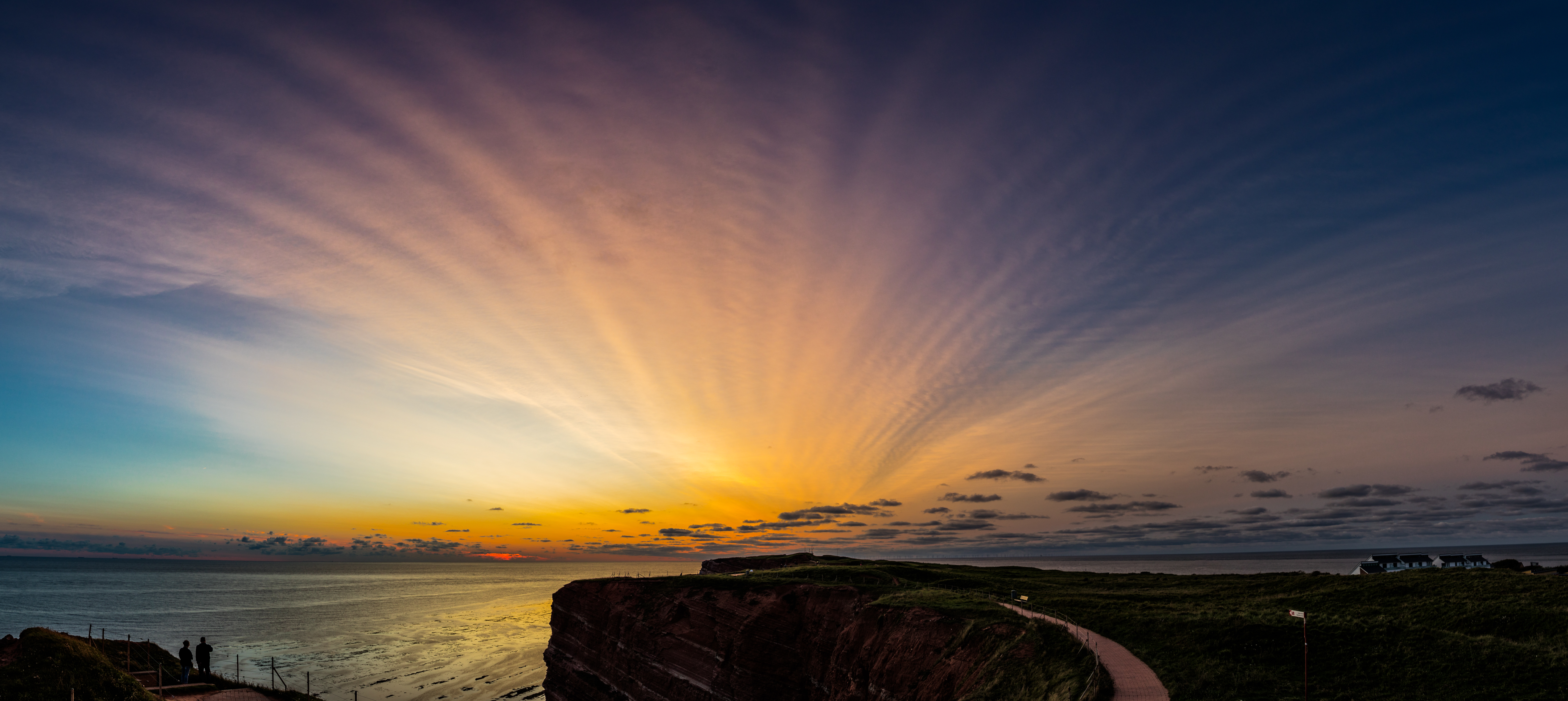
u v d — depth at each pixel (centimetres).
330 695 8738
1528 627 3947
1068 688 3184
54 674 3859
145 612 17962
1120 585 8050
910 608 5169
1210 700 3034
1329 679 3209
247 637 13575
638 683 6844
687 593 6981
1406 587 5550
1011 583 8081
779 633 6084
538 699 8600
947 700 4031
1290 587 6588
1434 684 2969
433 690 9081
